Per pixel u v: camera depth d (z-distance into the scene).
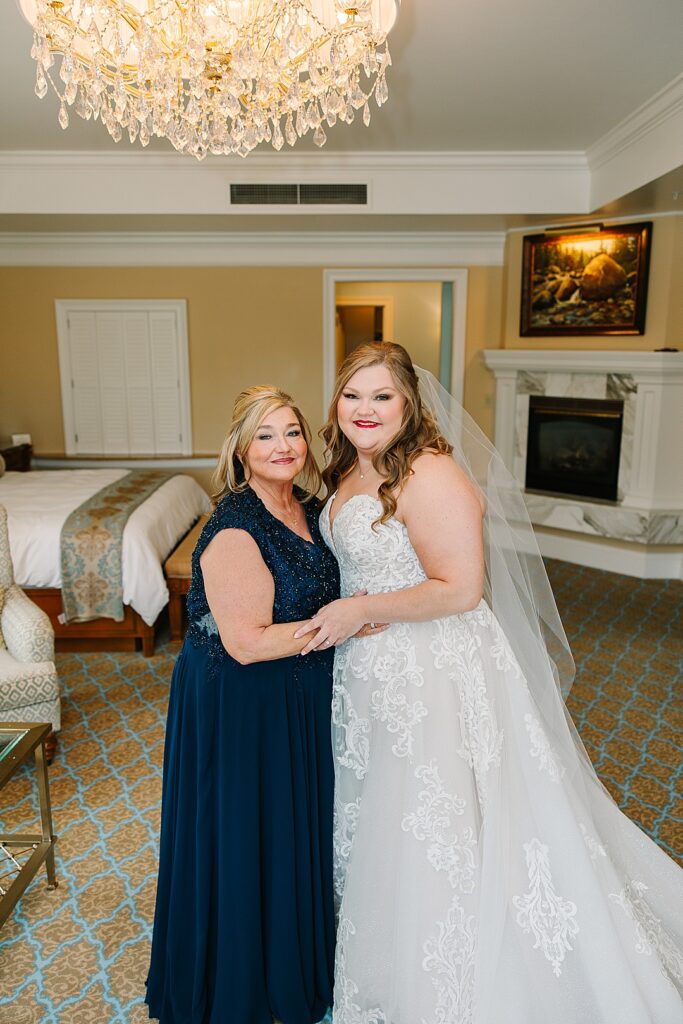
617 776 2.92
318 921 1.81
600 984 1.66
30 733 2.22
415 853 1.65
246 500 1.69
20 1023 1.85
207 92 2.77
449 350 6.88
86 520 4.09
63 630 4.09
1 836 2.34
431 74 3.53
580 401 5.75
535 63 3.39
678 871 2.08
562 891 1.73
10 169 5.00
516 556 1.99
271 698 1.68
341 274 6.29
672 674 3.89
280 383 6.50
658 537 5.36
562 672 2.51
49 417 6.53
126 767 3.01
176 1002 1.77
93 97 2.69
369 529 1.67
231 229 5.90
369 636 1.71
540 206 5.18
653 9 2.85
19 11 2.84
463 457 1.92
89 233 6.09
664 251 5.23
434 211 5.18
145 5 2.53
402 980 1.65
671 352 5.10
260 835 1.71
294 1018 1.77
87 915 2.22
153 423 6.54
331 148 4.91
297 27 2.48
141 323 6.34
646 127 4.08
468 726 1.72
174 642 4.27
